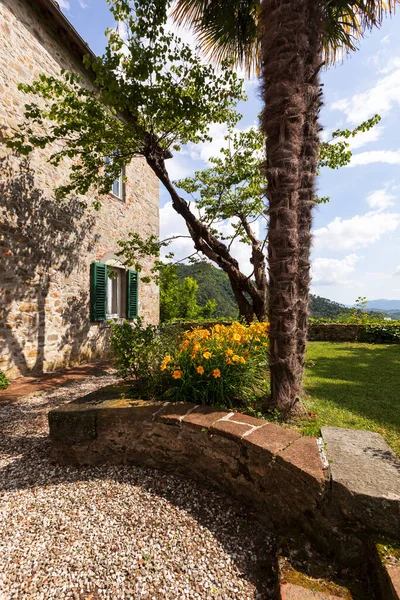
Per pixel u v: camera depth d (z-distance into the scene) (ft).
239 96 14.37
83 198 21.25
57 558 5.21
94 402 8.54
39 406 11.98
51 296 18.38
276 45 7.73
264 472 5.77
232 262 17.62
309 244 8.18
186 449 7.00
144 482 7.07
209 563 5.07
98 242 22.84
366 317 31.96
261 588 4.63
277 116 7.72
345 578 4.43
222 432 6.43
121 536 5.64
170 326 11.95
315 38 8.12
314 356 18.48
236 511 6.13
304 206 8.07
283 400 7.93
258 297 18.12
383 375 13.43
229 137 19.36
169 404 7.98
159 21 11.25
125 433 7.66
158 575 4.87
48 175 18.19
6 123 15.30
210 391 8.54
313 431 7.09
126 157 16.92
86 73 21.36
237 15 12.87
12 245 15.74
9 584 4.76
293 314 7.86
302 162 8.14
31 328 16.96
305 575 4.44
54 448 8.10
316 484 4.89
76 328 20.54
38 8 17.33
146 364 9.18
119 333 9.36
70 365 19.86
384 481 4.77
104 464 7.86
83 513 6.23
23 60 16.29
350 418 8.19
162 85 12.87
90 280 21.95
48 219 18.15
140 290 29.45
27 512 6.29
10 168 15.62
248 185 20.29
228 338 9.83
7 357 15.51
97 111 13.33
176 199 16.28
